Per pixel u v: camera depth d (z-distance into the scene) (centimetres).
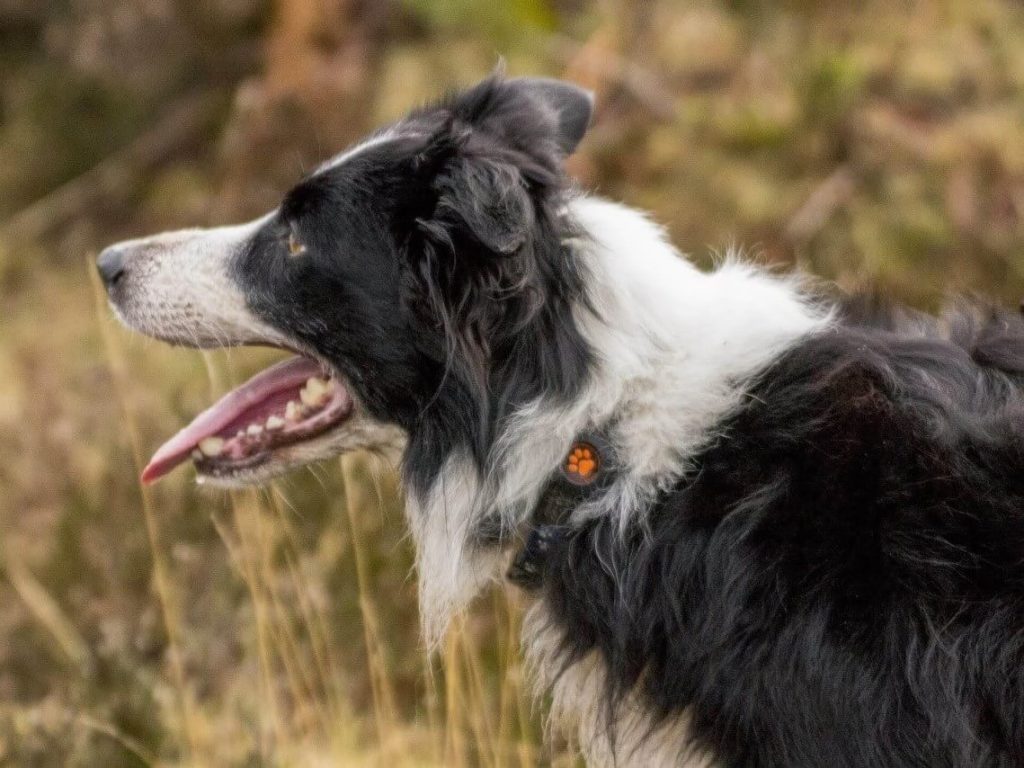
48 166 1237
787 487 342
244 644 549
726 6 952
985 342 374
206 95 1174
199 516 601
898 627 329
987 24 893
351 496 514
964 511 334
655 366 359
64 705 545
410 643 554
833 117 855
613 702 358
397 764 486
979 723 325
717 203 834
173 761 520
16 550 622
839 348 358
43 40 1268
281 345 412
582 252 364
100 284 593
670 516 348
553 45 953
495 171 346
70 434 666
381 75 992
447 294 363
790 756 331
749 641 336
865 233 805
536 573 373
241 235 421
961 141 827
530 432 362
